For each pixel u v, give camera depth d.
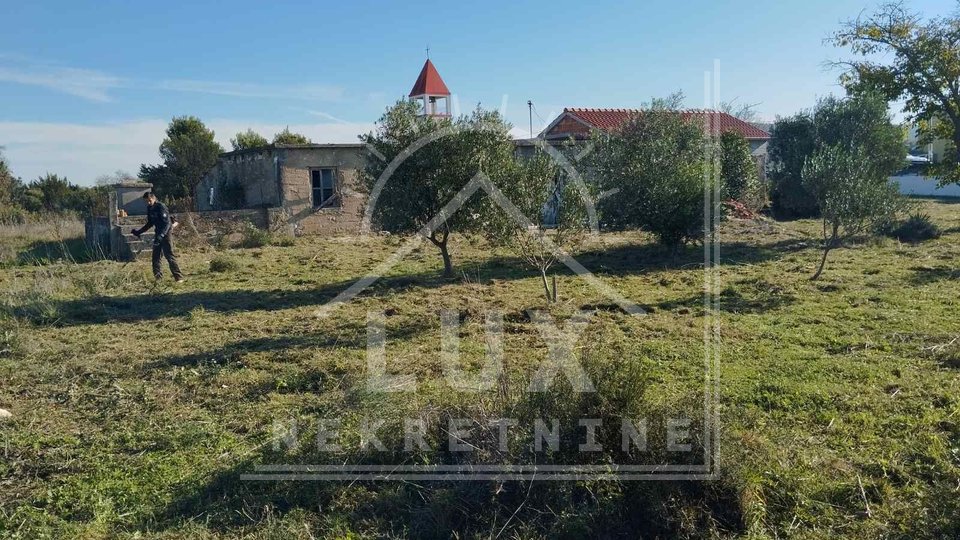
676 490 4.26
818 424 5.46
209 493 4.64
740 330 8.30
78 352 7.87
